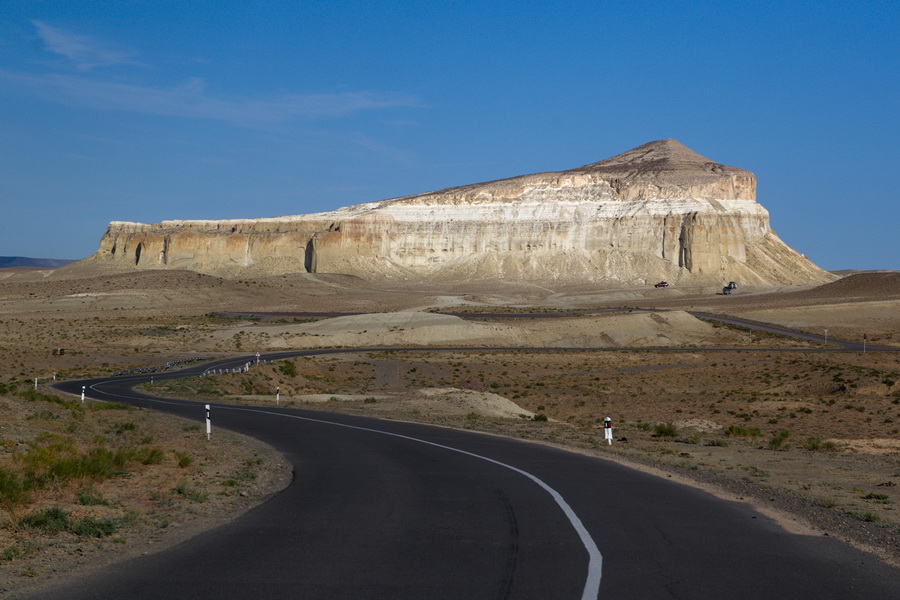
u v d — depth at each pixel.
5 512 12.30
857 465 23.12
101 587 8.83
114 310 146.50
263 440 25.27
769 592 8.65
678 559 9.99
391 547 10.59
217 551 10.48
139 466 17.77
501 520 12.34
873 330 128.62
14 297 159.50
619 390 64.44
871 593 8.73
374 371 73.50
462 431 29.59
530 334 112.19
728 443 30.14
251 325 120.94
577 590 8.56
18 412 25.69
